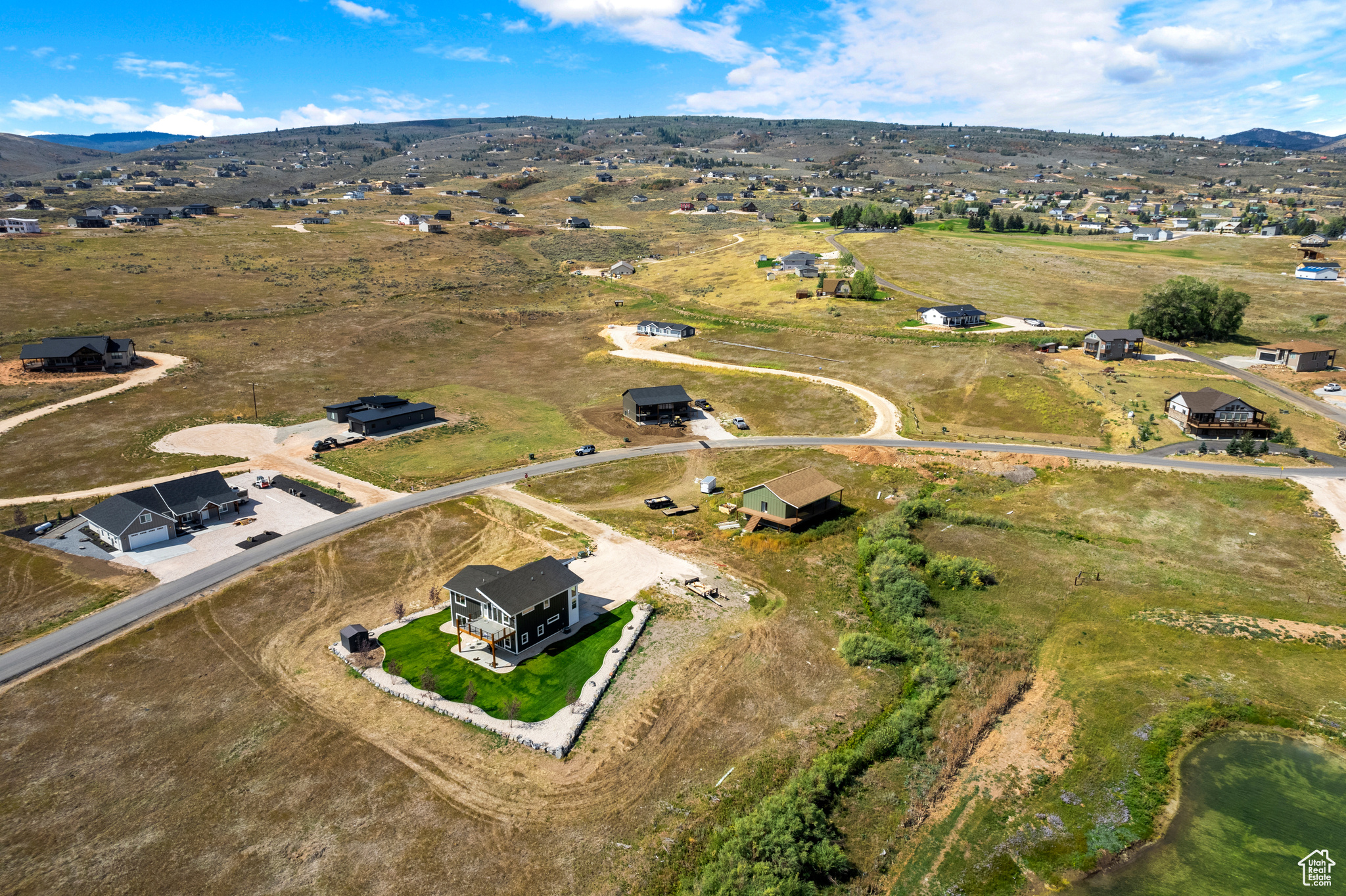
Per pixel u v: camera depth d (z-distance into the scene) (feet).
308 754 128.88
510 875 105.81
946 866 110.22
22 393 327.47
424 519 229.25
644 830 113.91
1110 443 280.10
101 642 161.38
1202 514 222.28
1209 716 139.13
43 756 127.13
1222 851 110.93
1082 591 186.60
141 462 269.44
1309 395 317.01
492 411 343.05
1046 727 138.92
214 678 149.89
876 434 302.25
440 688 147.74
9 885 102.37
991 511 234.58
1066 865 109.60
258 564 198.59
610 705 144.15
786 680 152.76
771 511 227.40
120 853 108.17
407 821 114.83
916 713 140.26
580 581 172.86
